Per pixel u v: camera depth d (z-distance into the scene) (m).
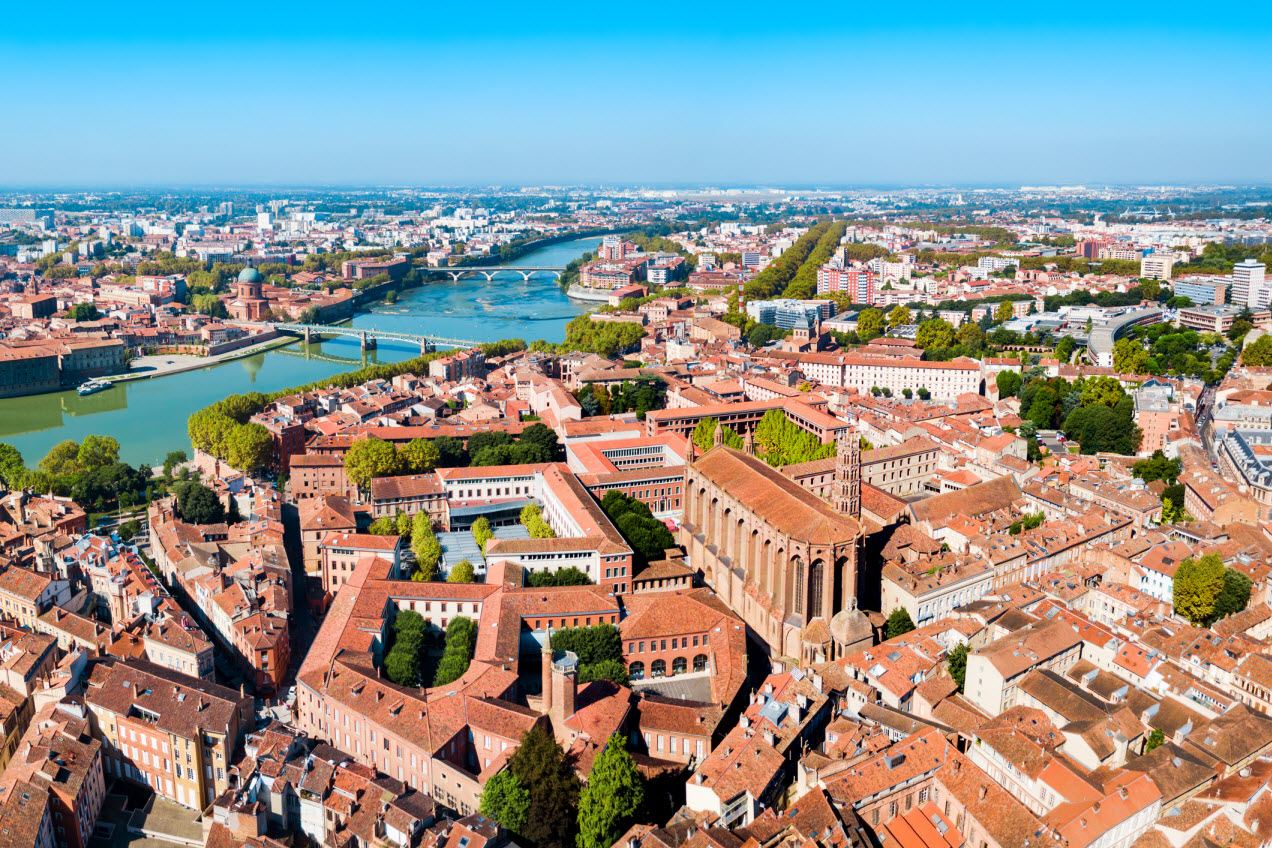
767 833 190.25
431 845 192.75
